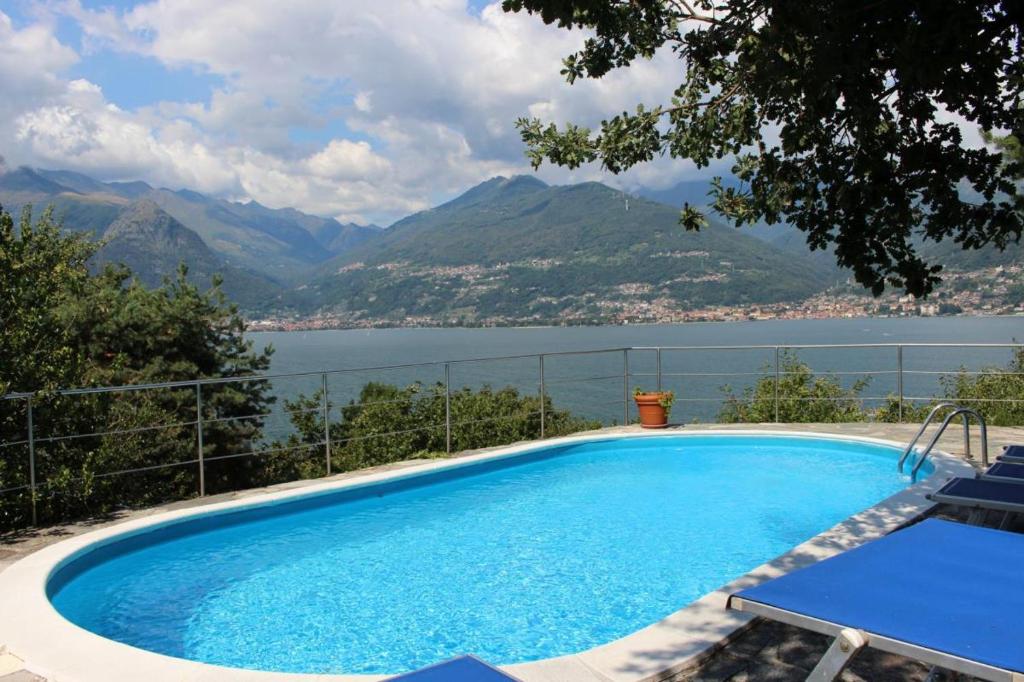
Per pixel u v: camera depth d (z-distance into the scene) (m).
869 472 7.73
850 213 4.14
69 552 4.62
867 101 3.51
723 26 4.16
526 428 10.05
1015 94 3.72
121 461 6.28
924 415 9.95
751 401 10.62
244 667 3.66
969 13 3.17
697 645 2.95
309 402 11.66
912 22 3.33
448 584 4.75
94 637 3.22
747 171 4.89
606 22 4.36
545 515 6.38
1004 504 3.53
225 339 12.13
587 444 8.86
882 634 1.51
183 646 3.89
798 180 4.48
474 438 9.68
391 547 5.57
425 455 8.02
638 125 4.93
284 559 5.32
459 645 3.86
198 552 5.55
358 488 6.64
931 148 3.85
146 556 5.36
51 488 5.45
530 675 2.74
